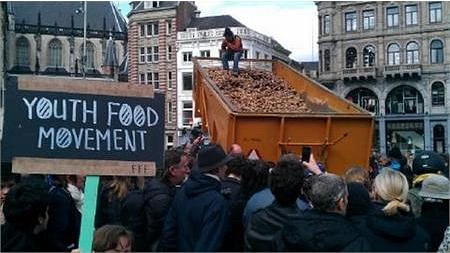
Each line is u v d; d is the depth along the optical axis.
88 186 4.09
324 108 10.91
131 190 5.92
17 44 96.88
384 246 3.53
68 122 4.11
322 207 3.40
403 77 60.84
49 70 97.75
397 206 3.58
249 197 4.63
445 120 58.94
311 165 5.84
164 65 71.50
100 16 102.38
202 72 13.04
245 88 12.77
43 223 3.78
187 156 5.61
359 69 62.84
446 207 4.42
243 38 65.56
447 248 3.88
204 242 4.21
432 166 5.17
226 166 5.10
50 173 4.02
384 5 62.38
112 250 3.74
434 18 59.94
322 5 65.50
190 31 69.12
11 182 5.63
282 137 8.62
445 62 58.97
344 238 3.19
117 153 4.23
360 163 8.80
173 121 69.12
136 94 4.33
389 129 62.03
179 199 4.47
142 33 73.81
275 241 3.38
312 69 88.81
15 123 3.98
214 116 10.55
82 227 4.00
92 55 100.62
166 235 4.55
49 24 99.69
